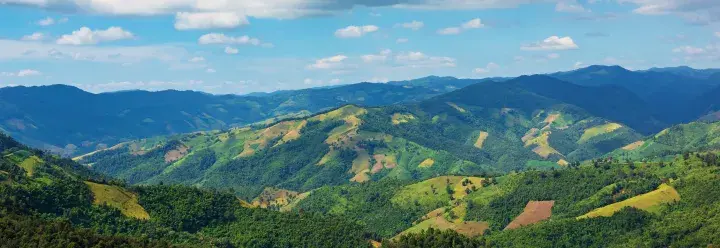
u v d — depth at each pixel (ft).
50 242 621.31
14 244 605.31
